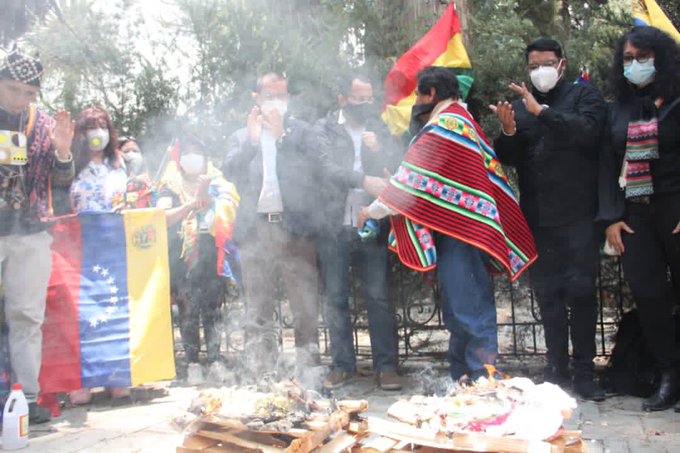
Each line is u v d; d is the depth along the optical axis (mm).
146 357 4289
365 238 4051
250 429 2367
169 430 3570
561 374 4043
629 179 3670
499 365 4762
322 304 4938
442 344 4965
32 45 5129
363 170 4215
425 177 3492
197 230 4816
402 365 4859
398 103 4344
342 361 4371
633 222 3738
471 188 3498
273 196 4211
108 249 4273
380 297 4266
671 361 3695
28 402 3758
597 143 3846
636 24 3938
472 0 5324
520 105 4059
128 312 4285
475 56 4820
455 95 3654
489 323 3590
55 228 4168
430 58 4250
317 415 2475
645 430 3305
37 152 3730
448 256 3605
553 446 2186
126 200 4566
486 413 2363
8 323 3770
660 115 3604
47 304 4082
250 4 5109
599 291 4762
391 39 4945
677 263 3691
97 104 5406
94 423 3779
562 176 3863
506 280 4949
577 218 3871
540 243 3990
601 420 3488
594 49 4949
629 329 4023
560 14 6555
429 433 2350
